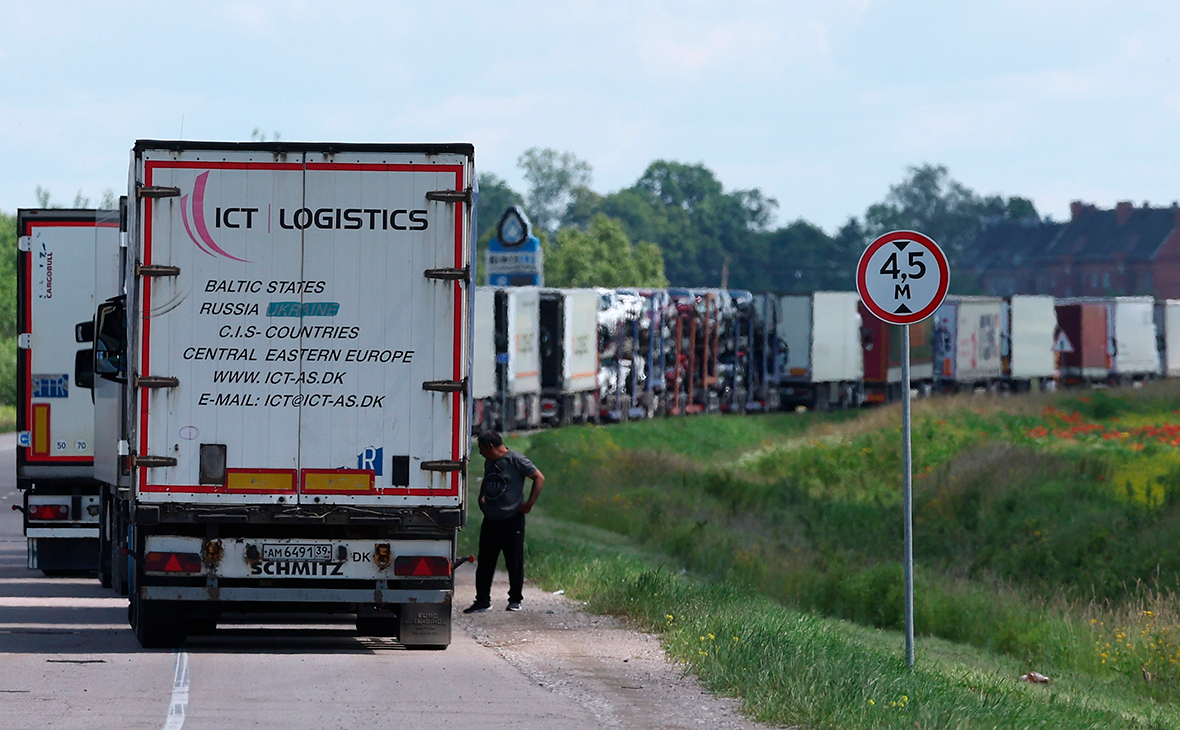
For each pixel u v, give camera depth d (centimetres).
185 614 4619
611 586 6181
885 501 11325
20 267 6694
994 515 9438
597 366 19862
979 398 19588
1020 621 6450
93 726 3316
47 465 6712
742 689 3969
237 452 4428
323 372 4450
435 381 4469
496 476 5772
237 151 4419
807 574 7550
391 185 4459
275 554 4484
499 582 7025
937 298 4497
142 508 4400
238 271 4425
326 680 4069
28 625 5225
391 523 4478
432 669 4338
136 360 4403
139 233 4400
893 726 3447
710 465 14838
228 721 3412
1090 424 15338
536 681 4169
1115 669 5778
